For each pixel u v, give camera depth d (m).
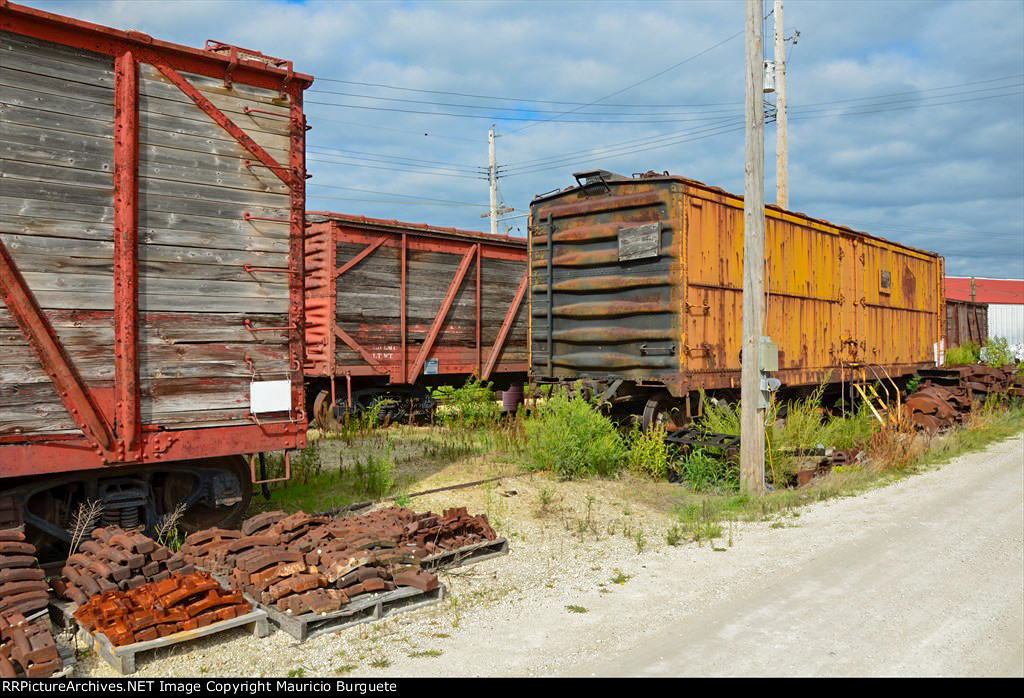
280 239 6.57
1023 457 11.38
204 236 6.11
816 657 4.23
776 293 11.59
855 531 7.09
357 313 13.21
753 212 8.71
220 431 6.17
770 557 6.30
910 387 16.88
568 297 11.04
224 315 6.22
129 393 5.66
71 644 4.39
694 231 9.80
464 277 14.98
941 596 5.25
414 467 9.84
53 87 5.37
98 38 5.55
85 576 4.76
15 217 5.20
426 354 14.18
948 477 9.80
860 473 9.73
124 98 5.65
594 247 10.68
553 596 5.36
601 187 10.55
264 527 5.96
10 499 5.31
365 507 7.71
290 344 6.61
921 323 17.66
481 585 5.61
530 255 11.62
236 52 6.21
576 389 10.33
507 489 8.71
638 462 9.79
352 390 13.96
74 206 5.45
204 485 6.39
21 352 5.23
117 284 5.63
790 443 10.36
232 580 5.10
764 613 4.96
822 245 13.08
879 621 4.78
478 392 13.91
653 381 9.92
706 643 4.46
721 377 10.30
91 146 5.53
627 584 5.64
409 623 4.83
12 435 5.17
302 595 4.73
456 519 6.52
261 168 6.45
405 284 13.88
